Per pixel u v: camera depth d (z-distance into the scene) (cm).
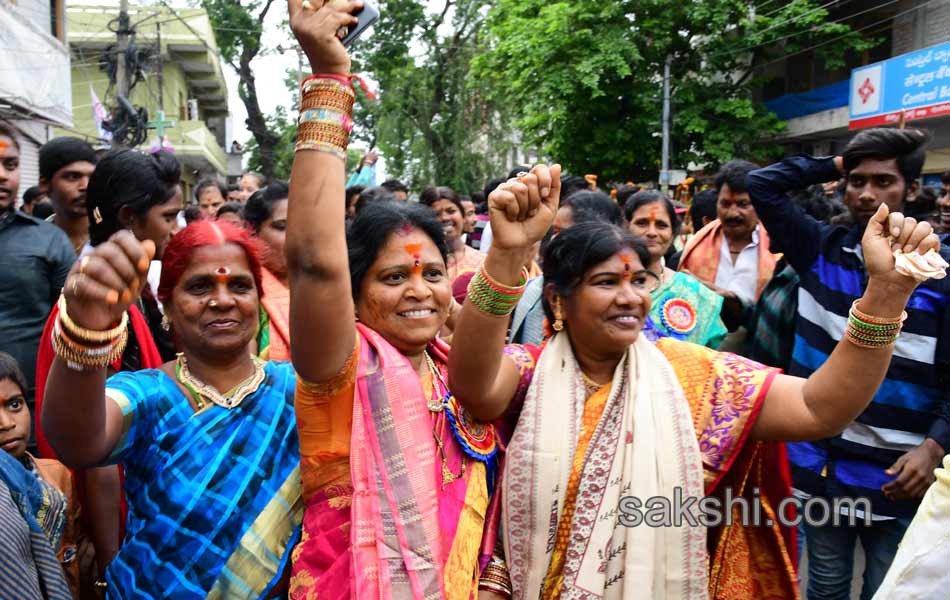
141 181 297
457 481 205
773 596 229
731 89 1917
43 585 188
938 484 186
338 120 177
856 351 200
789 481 229
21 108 1184
